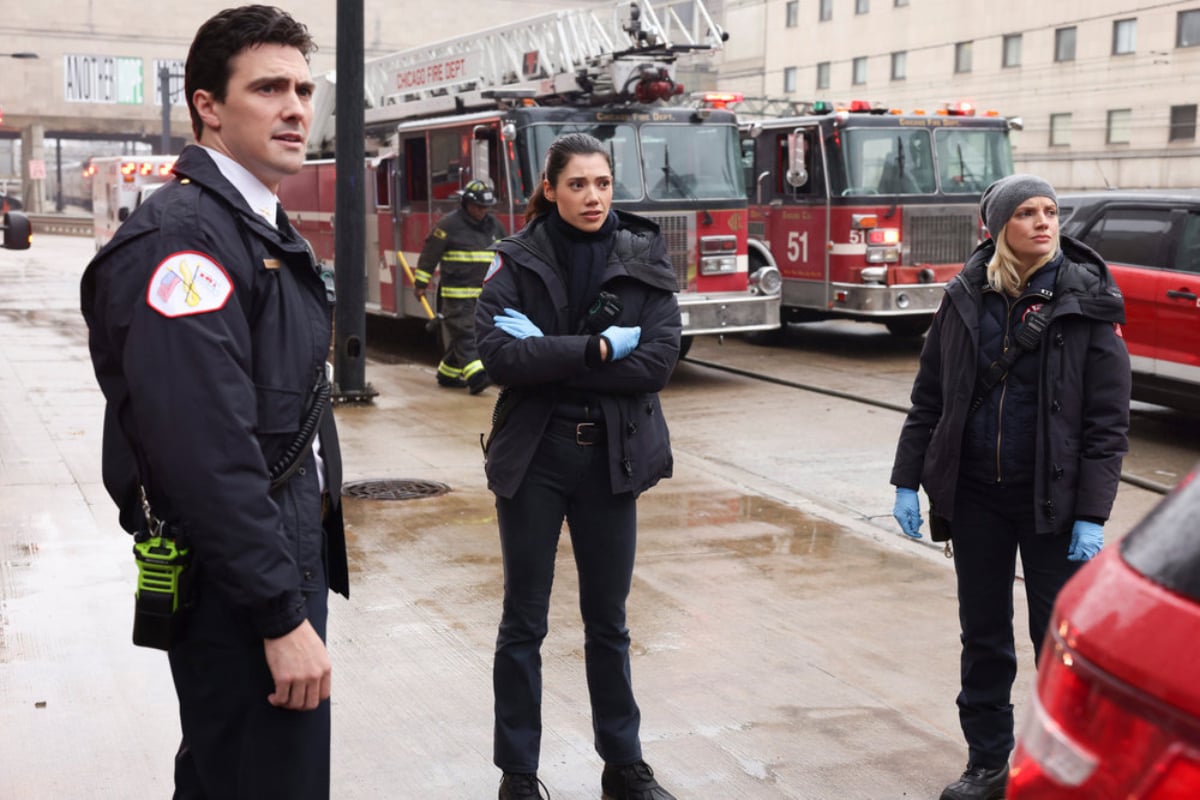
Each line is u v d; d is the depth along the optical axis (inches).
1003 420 142.5
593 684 143.6
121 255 88.6
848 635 201.6
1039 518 139.0
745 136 595.8
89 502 266.1
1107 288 139.6
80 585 213.6
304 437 94.8
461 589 219.9
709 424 388.5
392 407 400.8
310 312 96.6
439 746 159.3
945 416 145.6
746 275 491.2
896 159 545.0
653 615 210.1
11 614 199.5
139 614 91.7
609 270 138.9
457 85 585.6
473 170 460.1
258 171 96.0
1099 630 60.6
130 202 1095.0
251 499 86.7
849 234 539.5
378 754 156.9
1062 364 139.2
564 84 482.3
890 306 539.8
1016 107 1989.4
